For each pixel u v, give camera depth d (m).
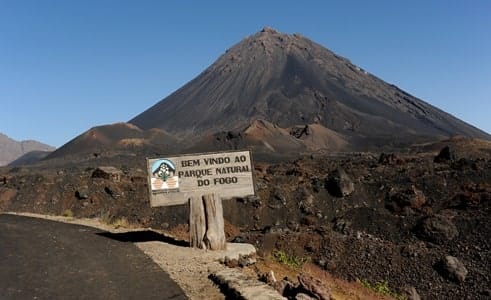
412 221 38.69
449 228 35.84
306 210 44.62
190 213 15.34
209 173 15.73
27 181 47.41
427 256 33.16
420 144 198.75
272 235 35.91
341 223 40.56
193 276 11.40
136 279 11.06
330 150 198.25
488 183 43.38
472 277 30.88
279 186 47.88
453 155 61.78
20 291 10.11
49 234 18.30
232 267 13.17
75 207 42.59
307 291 10.65
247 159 16.03
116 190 44.34
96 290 10.20
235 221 43.66
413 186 43.84
